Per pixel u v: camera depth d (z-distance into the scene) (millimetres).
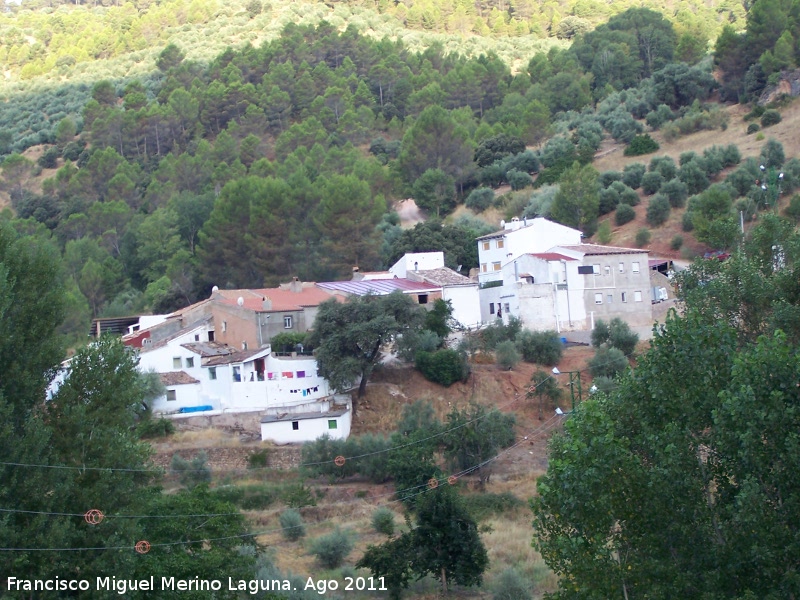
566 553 23828
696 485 23562
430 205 126188
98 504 30250
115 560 29281
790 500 22172
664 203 106500
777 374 23609
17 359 31172
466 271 99312
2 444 28734
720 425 23516
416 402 63812
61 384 32781
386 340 66562
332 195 99250
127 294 102688
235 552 35906
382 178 126500
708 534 23250
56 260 33625
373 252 99875
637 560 23672
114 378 32812
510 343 70750
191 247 113875
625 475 23922
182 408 67688
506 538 48688
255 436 64312
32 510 28766
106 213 118938
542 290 79250
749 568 22219
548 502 24875
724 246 42062
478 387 67625
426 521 42594
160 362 69500
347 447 59031
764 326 34906
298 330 76875
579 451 24250
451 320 77500
